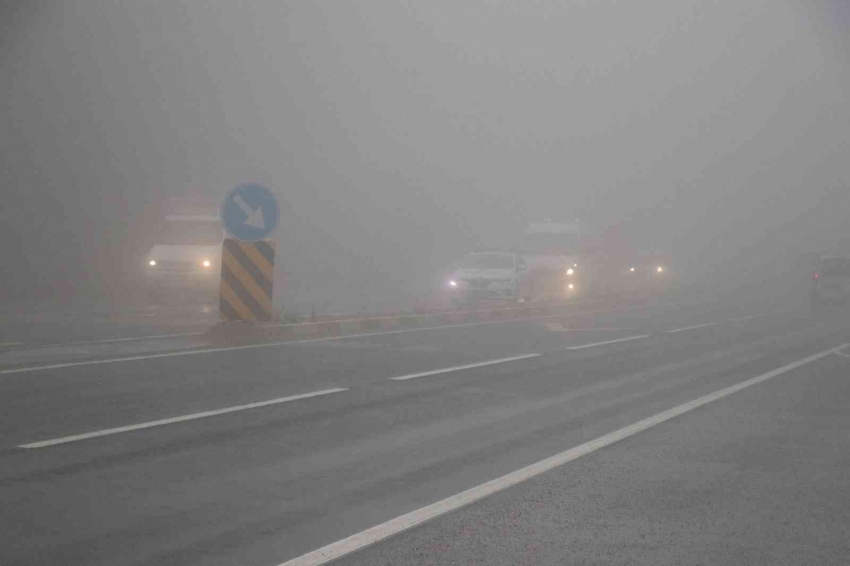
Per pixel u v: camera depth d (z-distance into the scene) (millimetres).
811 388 18734
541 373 20016
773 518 9234
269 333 25641
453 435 13133
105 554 7734
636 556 7953
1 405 14336
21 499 9297
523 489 10188
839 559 7973
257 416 14086
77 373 17859
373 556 7805
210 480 10273
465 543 8211
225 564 7527
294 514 9031
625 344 27062
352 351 23062
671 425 14289
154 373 18125
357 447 12195
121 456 11234
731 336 30797
